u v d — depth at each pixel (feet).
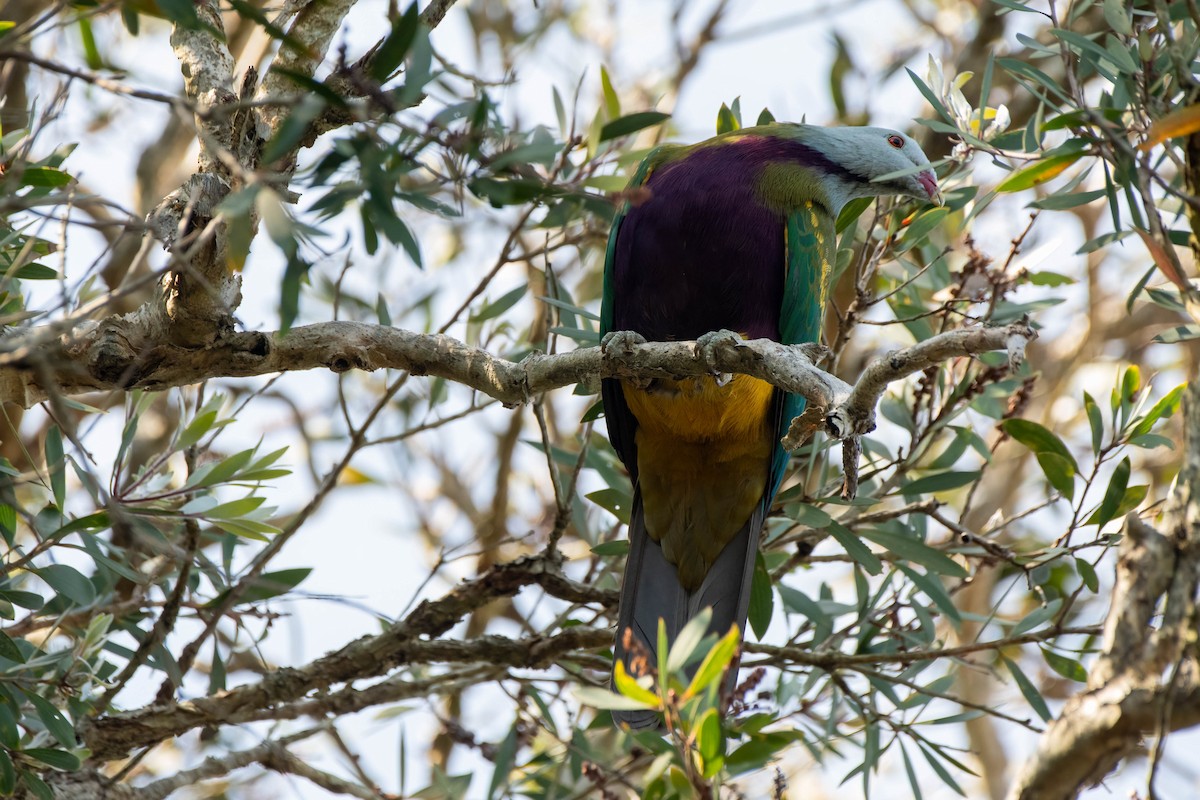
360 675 31.58
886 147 35.81
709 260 33.47
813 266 34.42
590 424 34.94
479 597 31.76
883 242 34.55
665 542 34.14
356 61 24.21
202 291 24.97
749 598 32.73
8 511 26.71
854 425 21.86
